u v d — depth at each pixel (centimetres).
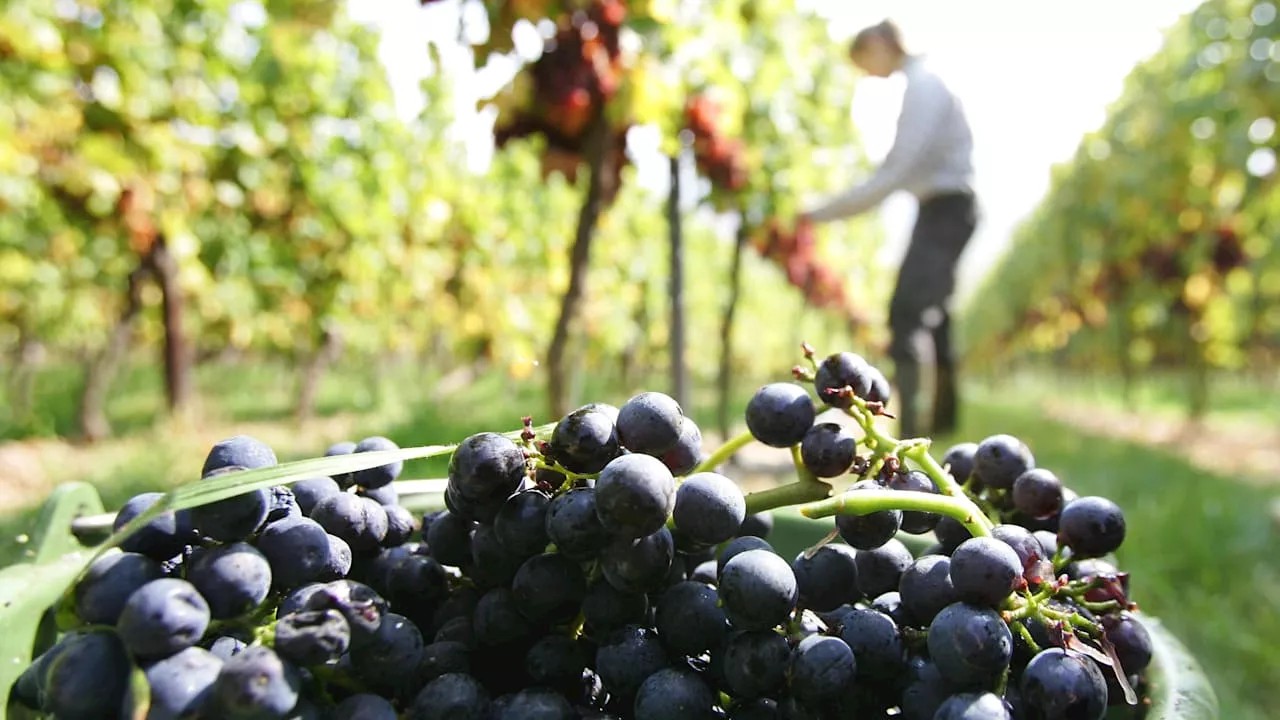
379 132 1032
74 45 659
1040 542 114
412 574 104
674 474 105
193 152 793
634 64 398
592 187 404
